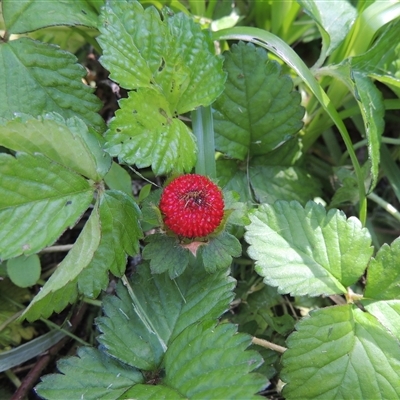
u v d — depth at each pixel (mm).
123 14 111
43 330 129
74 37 148
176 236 102
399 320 108
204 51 117
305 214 115
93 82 159
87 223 100
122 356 102
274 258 111
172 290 109
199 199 98
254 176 134
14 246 95
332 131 157
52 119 97
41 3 118
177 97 115
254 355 94
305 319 105
